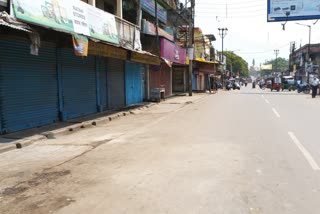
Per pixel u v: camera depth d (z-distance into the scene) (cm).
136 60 1878
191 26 3209
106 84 1791
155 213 442
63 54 1362
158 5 2741
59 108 1337
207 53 5925
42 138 1008
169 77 3344
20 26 838
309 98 2905
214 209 450
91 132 1140
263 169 631
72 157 773
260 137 963
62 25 1102
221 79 6888
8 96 1057
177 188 534
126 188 541
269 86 6694
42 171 659
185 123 1301
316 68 5550
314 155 741
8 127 1058
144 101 2417
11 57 1069
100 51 1430
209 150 796
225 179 573
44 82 1242
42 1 1007
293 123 1259
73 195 519
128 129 1189
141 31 2286
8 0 877
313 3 3509
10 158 779
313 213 436
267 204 465
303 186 536
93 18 1373
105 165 689
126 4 2172
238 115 1541
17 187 566
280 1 3597
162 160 713
